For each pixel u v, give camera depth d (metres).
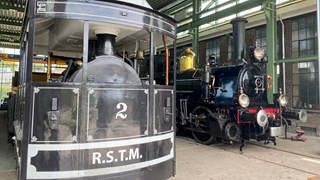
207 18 9.70
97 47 3.27
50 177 2.35
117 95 2.61
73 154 2.40
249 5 8.18
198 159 5.34
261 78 6.56
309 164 4.98
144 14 2.85
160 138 3.01
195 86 7.45
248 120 5.83
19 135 3.07
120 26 3.03
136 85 2.75
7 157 5.01
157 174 2.96
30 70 2.37
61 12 2.44
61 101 2.38
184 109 7.54
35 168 2.32
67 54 4.89
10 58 14.38
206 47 13.27
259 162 5.13
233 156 5.62
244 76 6.39
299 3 8.80
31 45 2.40
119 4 2.66
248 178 4.16
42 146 2.33
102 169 2.51
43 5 2.41
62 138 2.38
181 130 8.44
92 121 2.48
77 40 3.80
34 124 2.33
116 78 2.92
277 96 6.64
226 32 11.68
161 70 8.17
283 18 9.58
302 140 7.18
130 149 2.68
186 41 13.23
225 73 6.76
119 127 2.61
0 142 6.40
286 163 5.06
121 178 2.62
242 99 5.96
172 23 3.30
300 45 9.29
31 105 2.33
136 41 4.09
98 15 2.56
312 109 8.77
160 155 3.01
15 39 15.59
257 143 7.04
